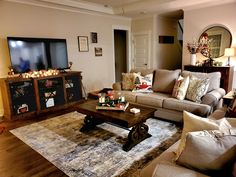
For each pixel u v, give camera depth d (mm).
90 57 5691
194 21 5129
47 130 3150
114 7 5609
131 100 3693
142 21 6430
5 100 3703
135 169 2033
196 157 1075
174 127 3115
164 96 3480
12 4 3975
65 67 4797
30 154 2414
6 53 3998
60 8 4777
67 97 4492
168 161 1343
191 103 2971
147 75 4047
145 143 2596
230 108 2240
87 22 5480
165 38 6617
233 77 4684
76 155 2344
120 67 7570
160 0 4750
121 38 7266
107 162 2178
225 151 1033
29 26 4285
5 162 2254
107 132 2980
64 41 4691
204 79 3115
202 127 1310
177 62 7469
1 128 3297
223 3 4574
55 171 2053
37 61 4227
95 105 2971
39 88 3945
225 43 4703
